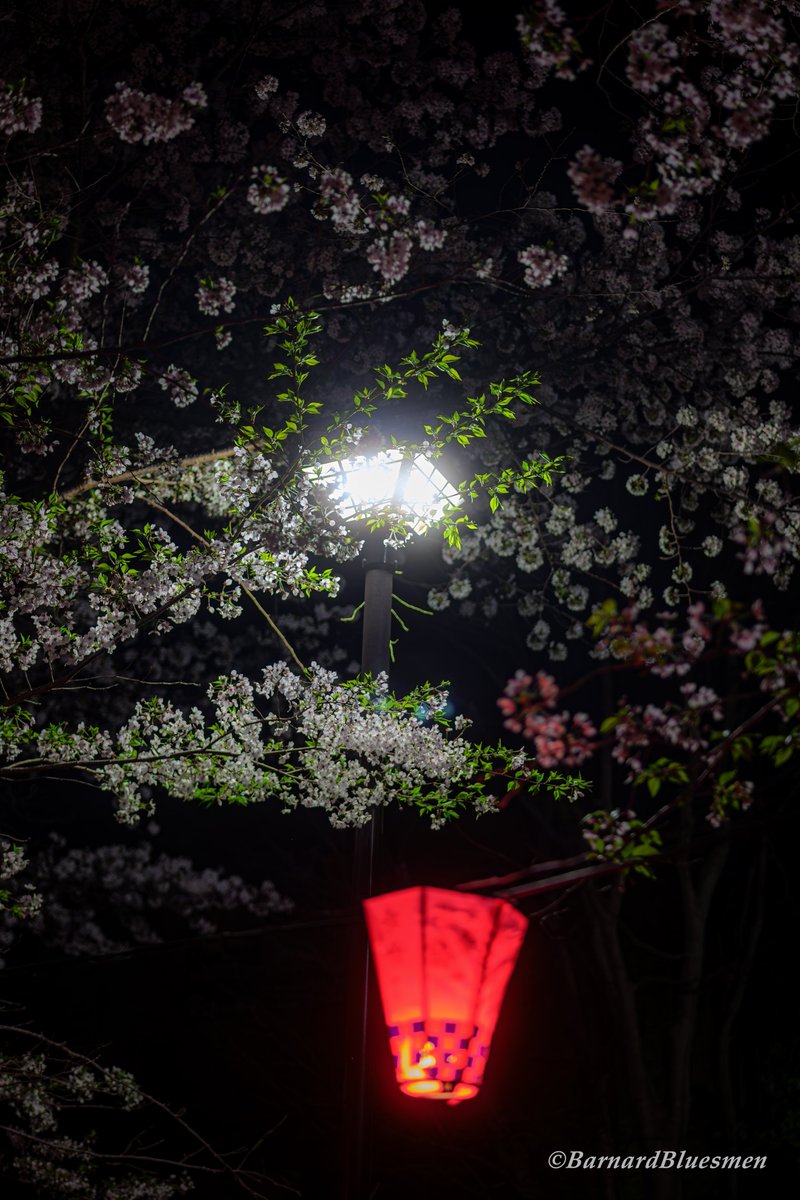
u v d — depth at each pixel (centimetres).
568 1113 1488
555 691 443
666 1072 1450
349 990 709
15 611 749
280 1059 1675
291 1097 1645
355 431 767
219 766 781
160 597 794
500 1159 1516
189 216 1291
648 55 535
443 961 407
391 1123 1543
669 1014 1628
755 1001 1625
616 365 1290
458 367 1301
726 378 1215
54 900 1602
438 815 809
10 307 706
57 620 782
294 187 941
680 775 462
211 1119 1638
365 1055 689
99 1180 1041
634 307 1288
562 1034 1605
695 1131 1580
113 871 1628
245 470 761
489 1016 408
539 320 1295
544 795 1603
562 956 1523
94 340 741
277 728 801
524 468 814
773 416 1083
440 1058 400
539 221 1296
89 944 1570
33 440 750
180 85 1218
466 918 410
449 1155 1566
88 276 680
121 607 769
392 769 798
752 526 451
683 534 1019
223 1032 1681
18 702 748
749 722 455
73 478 955
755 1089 1575
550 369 1273
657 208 538
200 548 796
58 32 1104
